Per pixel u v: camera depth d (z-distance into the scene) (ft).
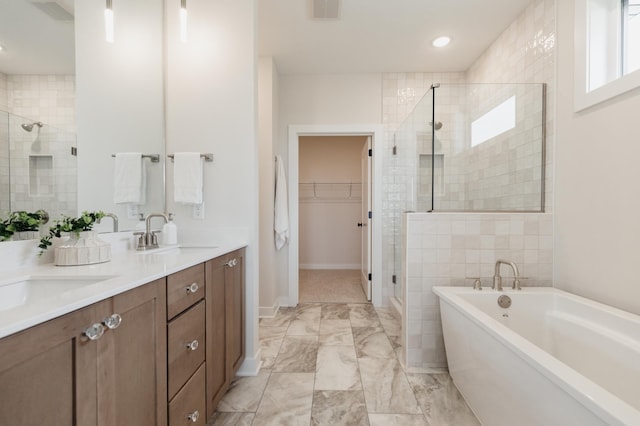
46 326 1.86
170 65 6.29
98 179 4.79
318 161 17.22
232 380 5.32
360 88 10.41
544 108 6.55
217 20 6.24
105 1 4.95
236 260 5.60
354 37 8.26
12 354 1.67
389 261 10.44
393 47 8.75
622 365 4.17
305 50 8.90
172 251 5.57
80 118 4.46
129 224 5.49
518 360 3.46
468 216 6.36
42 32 3.87
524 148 6.95
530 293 5.68
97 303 2.26
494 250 6.38
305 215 17.21
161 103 6.21
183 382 3.58
